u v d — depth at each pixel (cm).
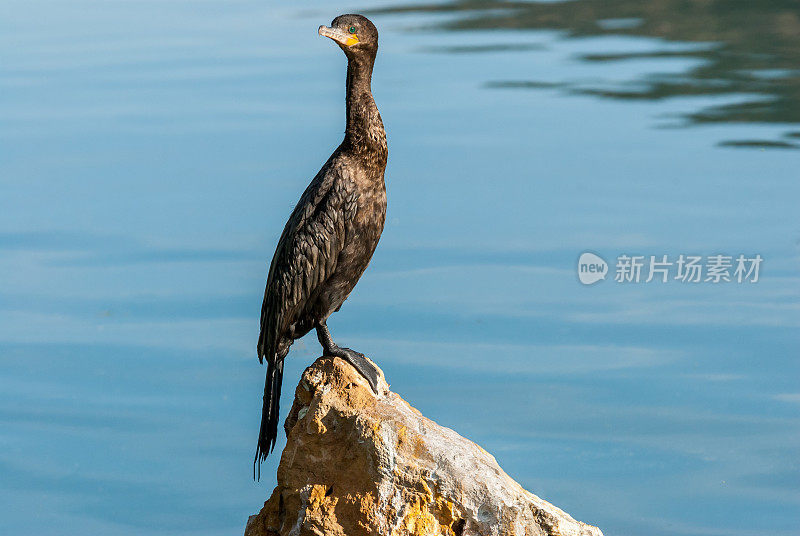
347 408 1188
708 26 5416
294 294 1249
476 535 1162
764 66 4678
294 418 1230
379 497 1156
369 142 1242
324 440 1184
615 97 4306
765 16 5509
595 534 1197
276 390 1294
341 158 1250
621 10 5844
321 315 1267
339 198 1237
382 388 1224
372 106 1246
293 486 1188
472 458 1178
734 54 4897
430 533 1155
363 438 1163
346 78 1255
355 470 1167
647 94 4325
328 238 1235
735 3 5819
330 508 1164
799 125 3872
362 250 1266
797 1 5734
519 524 1161
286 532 1190
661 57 4900
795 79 4447
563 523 1177
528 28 5559
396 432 1167
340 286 1269
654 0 5988
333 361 1224
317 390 1206
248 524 1268
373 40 1236
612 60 4862
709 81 4497
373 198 1255
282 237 1277
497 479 1171
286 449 1197
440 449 1166
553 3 6097
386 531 1152
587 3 6062
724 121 3969
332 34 1212
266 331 1284
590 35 5369
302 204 1259
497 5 6106
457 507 1159
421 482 1157
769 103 4156
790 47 4947
